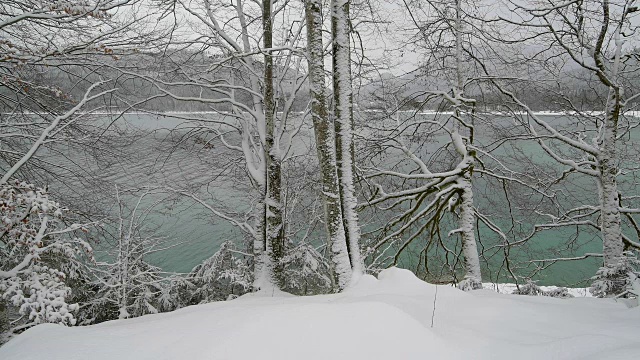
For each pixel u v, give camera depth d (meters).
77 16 5.85
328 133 6.45
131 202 22.39
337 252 6.35
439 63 10.77
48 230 7.64
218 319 3.31
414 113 10.82
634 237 16.73
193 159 19.33
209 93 13.24
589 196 15.80
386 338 2.90
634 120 11.65
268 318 3.12
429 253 16.70
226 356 2.66
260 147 11.79
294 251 11.48
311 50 6.48
